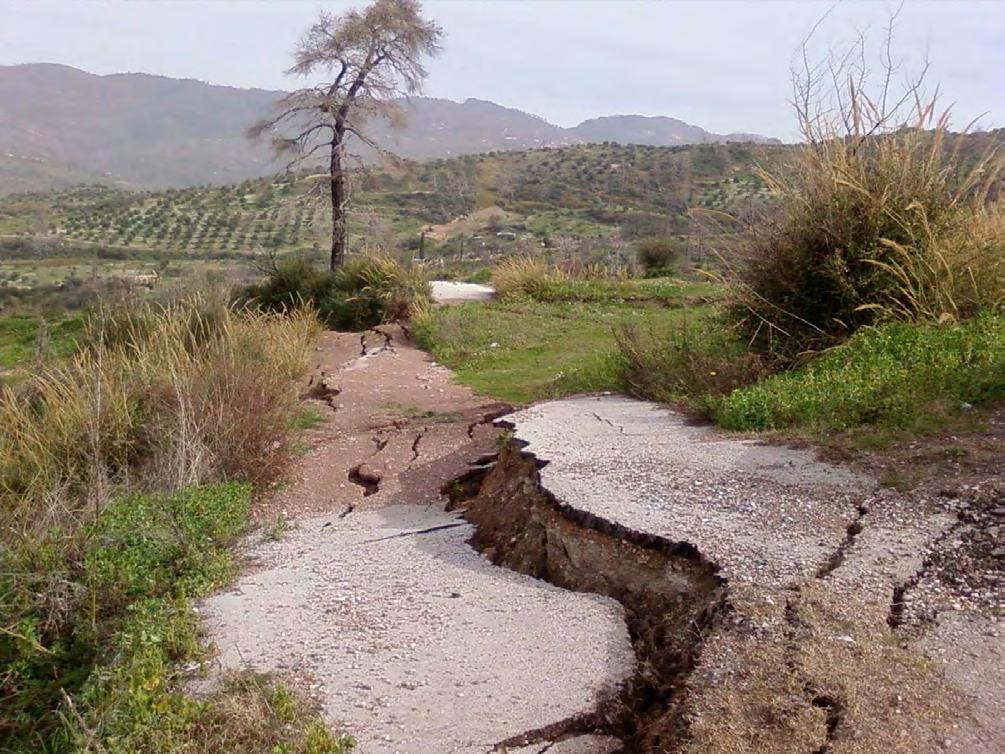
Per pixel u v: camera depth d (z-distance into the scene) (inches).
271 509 273.9
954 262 299.7
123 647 176.7
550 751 139.3
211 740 143.0
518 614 179.5
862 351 278.7
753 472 214.8
